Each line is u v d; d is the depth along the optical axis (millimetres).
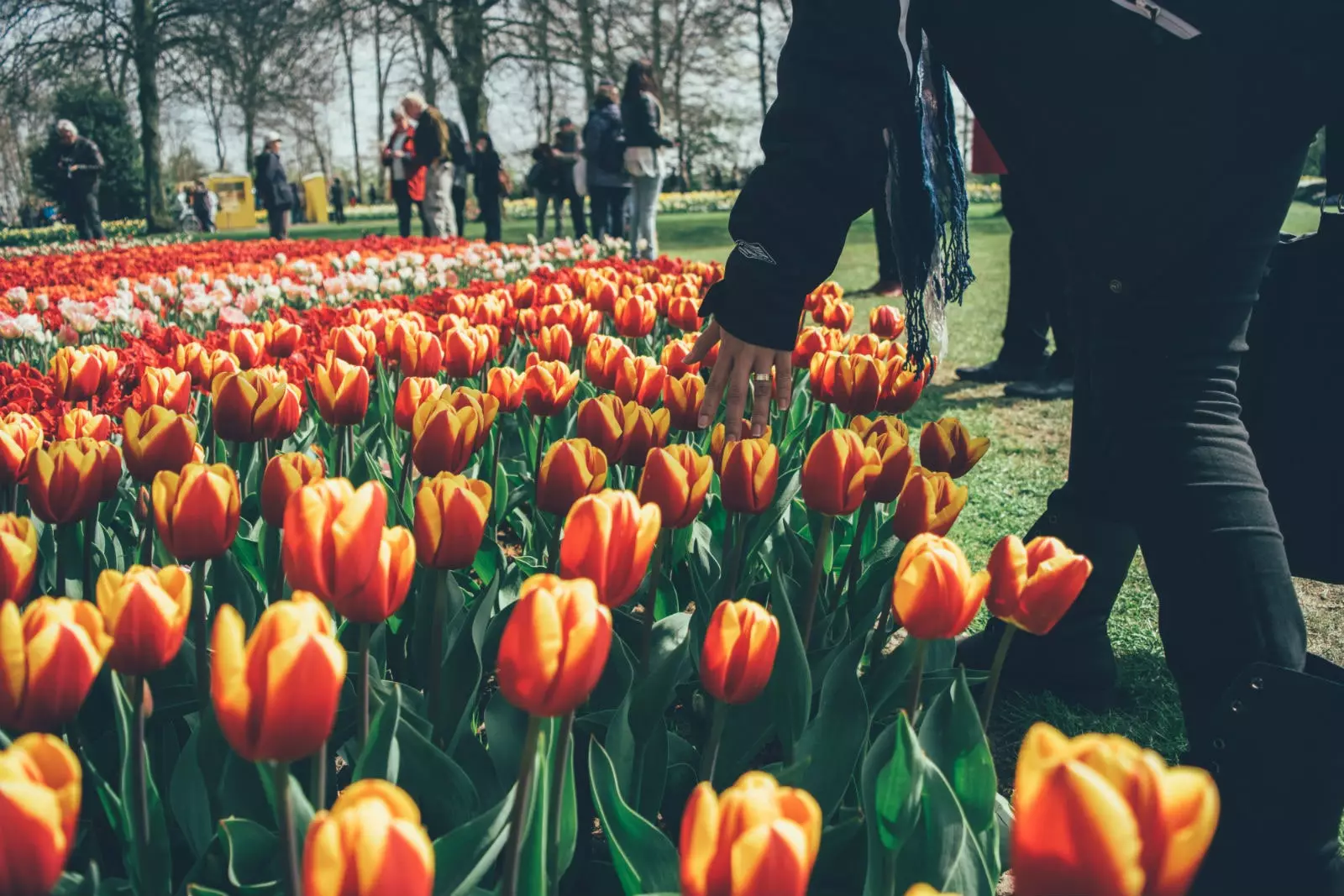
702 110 44906
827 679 1581
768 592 2252
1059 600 1403
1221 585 1785
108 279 7652
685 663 1988
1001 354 6414
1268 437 2018
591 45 30141
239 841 1336
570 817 1409
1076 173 1896
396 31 30766
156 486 1450
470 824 1220
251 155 46438
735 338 1947
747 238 1889
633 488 2660
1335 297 1938
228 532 1450
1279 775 1728
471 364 2988
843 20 1814
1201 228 1787
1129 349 1879
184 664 1742
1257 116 1734
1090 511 2268
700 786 876
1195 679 1852
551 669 1026
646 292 4902
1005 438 5078
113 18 30812
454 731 1752
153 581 1155
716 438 2129
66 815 898
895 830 1266
